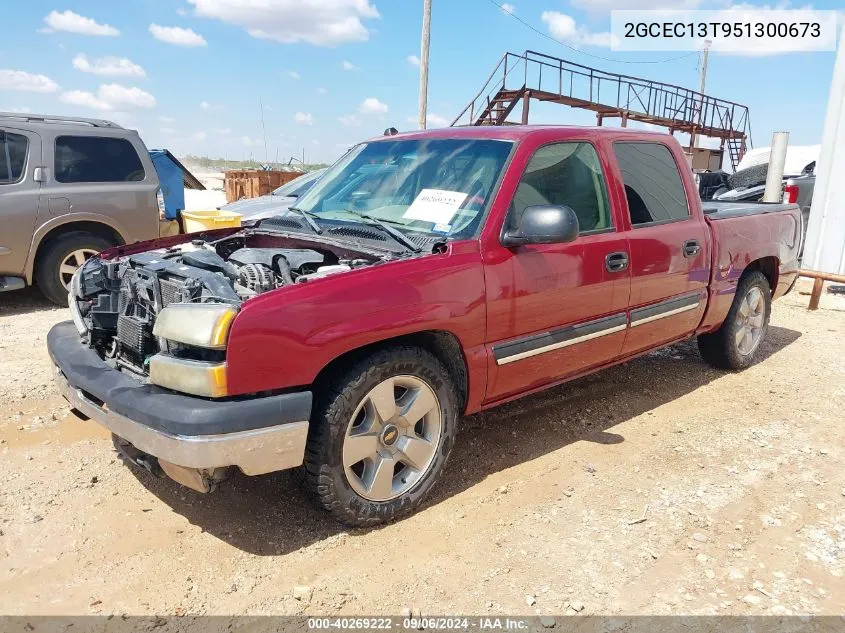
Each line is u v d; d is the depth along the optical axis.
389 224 3.84
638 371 5.77
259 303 2.81
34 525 3.29
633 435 4.46
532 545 3.21
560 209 3.41
